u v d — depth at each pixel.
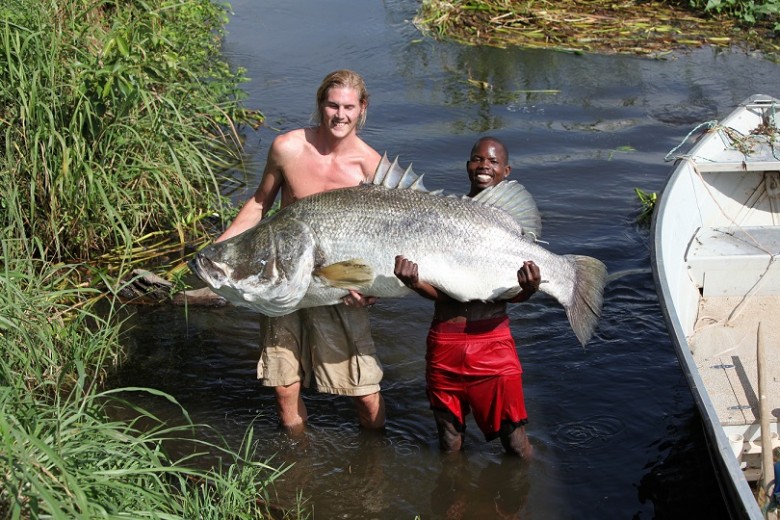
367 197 4.55
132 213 7.44
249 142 9.61
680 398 5.58
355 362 5.02
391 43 13.09
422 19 13.95
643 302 6.62
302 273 4.54
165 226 7.78
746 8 13.96
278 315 4.70
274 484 4.93
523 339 6.21
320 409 5.55
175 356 6.08
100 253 7.30
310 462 5.09
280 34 13.41
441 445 5.08
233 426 5.39
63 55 7.42
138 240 7.47
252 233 4.59
